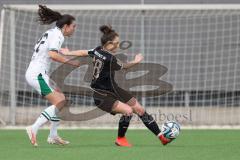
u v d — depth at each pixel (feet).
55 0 176.24
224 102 166.40
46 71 99.30
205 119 163.43
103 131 143.23
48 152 91.25
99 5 161.89
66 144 105.70
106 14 170.19
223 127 153.58
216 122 163.12
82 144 108.68
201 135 131.03
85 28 169.37
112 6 156.15
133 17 169.78
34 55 99.45
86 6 156.04
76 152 91.15
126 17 169.99
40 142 111.75
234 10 166.81
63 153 89.71
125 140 103.19
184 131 142.31
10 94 157.79
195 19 169.07
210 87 167.63
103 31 99.86
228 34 168.14
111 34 98.73
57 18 100.37
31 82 98.58
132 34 169.68
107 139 121.80
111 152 91.30
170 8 155.22
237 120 163.32
